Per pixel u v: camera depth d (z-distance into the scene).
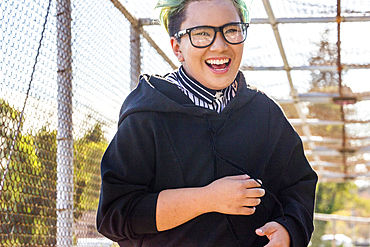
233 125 1.69
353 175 8.47
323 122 5.73
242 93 1.73
